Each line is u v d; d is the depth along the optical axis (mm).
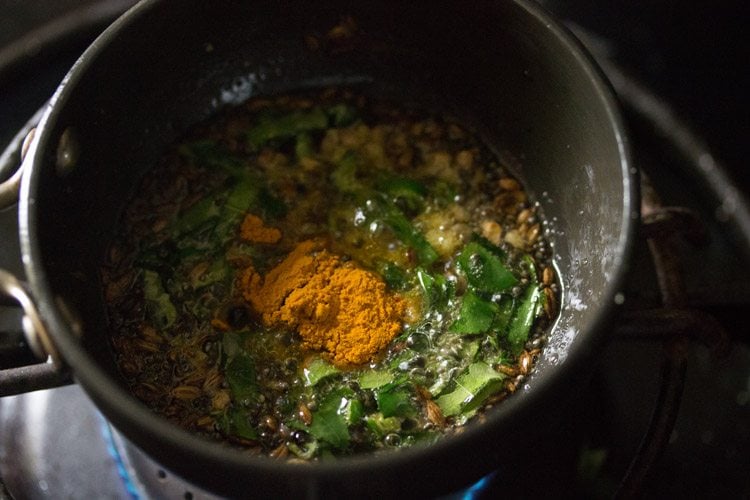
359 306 276
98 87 262
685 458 320
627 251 229
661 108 354
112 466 295
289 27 305
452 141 316
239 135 313
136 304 280
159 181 302
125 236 293
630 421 314
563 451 285
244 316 278
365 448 260
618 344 323
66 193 259
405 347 275
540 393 215
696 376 331
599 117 255
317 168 307
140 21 263
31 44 365
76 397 302
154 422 208
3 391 237
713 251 343
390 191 303
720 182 345
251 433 263
